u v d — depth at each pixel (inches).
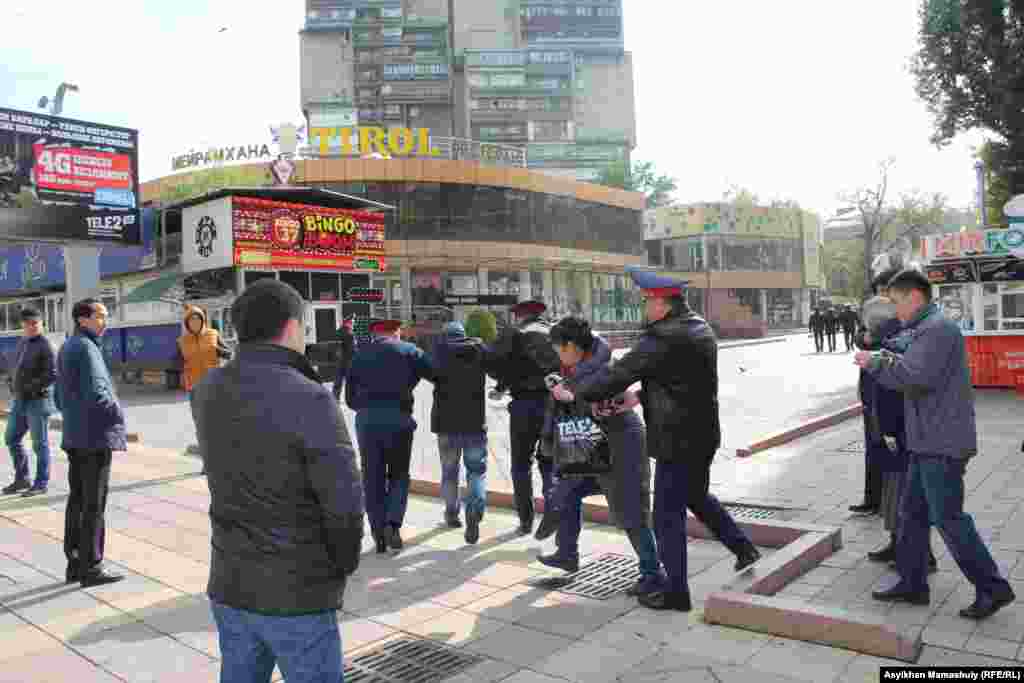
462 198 1371.8
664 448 152.7
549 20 4119.1
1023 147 806.5
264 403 82.8
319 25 3846.0
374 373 211.5
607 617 158.1
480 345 223.9
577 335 171.8
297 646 82.7
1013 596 146.2
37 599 177.3
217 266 850.8
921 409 148.0
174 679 135.0
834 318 1129.4
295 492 82.6
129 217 577.6
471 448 221.6
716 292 2073.1
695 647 139.3
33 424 302.4
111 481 318.7
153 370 959.0
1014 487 248.1
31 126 530.3
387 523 213.8
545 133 3937.0
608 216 1654.8
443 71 3853.3
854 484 275.0
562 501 178.2
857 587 169.5
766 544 207.5
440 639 149.8
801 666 129.3
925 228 1844.2
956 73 812.0
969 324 557.6
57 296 1149.7
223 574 84.5
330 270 911.0
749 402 537.0
